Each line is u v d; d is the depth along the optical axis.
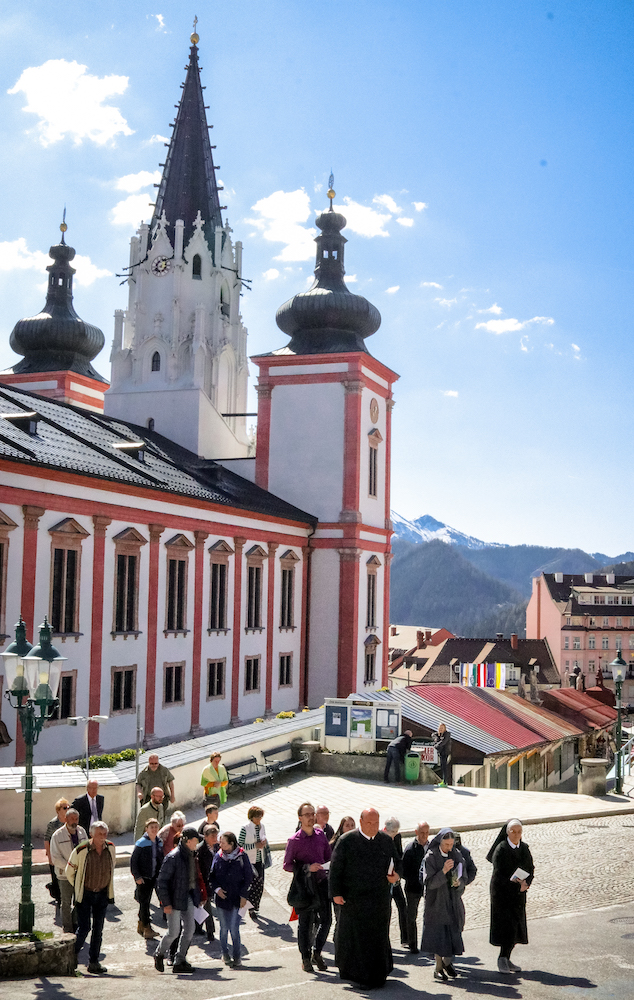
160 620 41.66
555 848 24.45
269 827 26.31
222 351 63.97
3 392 42.44
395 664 144.38
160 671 41.59
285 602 55.34
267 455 59.84
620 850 24.17
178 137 66.50
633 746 43.22
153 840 16.80
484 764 44.66
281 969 14.91
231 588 48.31
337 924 14.04
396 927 18.34
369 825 13.85
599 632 150.50
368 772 34.84
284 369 59.91
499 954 15.09
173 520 42.53
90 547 36.69
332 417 58.91
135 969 14.99
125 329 63.28
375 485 61.88
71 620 35.75
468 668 110.50
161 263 62.75
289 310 61.25
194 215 65.06
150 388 61.16
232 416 64.31
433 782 35.12
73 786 23.89
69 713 35.50
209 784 23.94
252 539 50.59
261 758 33.41
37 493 33.72
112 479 37.22
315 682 57.59
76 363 66.94
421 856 16.41
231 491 51.03
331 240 62.91
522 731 49.88
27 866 15.56
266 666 52.47
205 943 17.09
